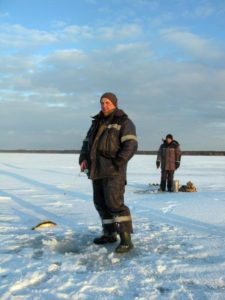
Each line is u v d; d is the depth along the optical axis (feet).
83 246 16.19
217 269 12.87
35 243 16.57
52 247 15.90
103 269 13.00
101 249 15.30
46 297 10.55
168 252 15.10
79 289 11.12
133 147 15.06
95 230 19.08
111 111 15.69
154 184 48.62
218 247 15.76
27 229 19.69
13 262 13.69
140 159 163.32
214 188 45.96
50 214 24.98
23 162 127.44
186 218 22.61
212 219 22.17
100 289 11.14
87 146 16.26
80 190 42.16
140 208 27.07
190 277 12.15
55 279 11.94
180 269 12.93
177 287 11.29
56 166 100.99
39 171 78.95
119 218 15.17
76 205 29.66
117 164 14.98
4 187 46.09
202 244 16.29
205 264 13.47
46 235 18.03
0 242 16.71
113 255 14.64
